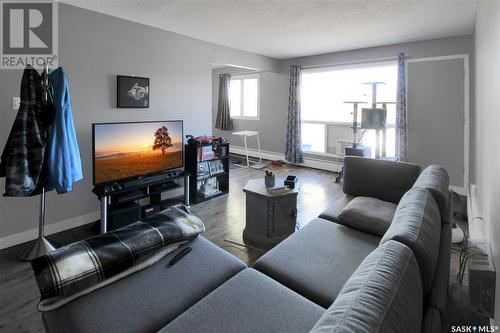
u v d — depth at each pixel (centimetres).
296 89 624
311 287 158
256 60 579
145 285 157
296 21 365
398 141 493
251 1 303
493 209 175
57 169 253
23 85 237
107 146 309
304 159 651
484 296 156
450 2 308
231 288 152
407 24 381
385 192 278
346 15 346
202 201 416
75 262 149
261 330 126
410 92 487
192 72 434
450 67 448
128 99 354
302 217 365
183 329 126
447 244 157
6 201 279
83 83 319
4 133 270
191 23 368
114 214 309
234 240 298
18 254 268
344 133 603
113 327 130
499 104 154
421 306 98
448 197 196
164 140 366
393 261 99
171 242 186
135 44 360
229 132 810
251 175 572
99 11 323
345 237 210
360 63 534
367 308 76
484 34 244
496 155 164
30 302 206
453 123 454
